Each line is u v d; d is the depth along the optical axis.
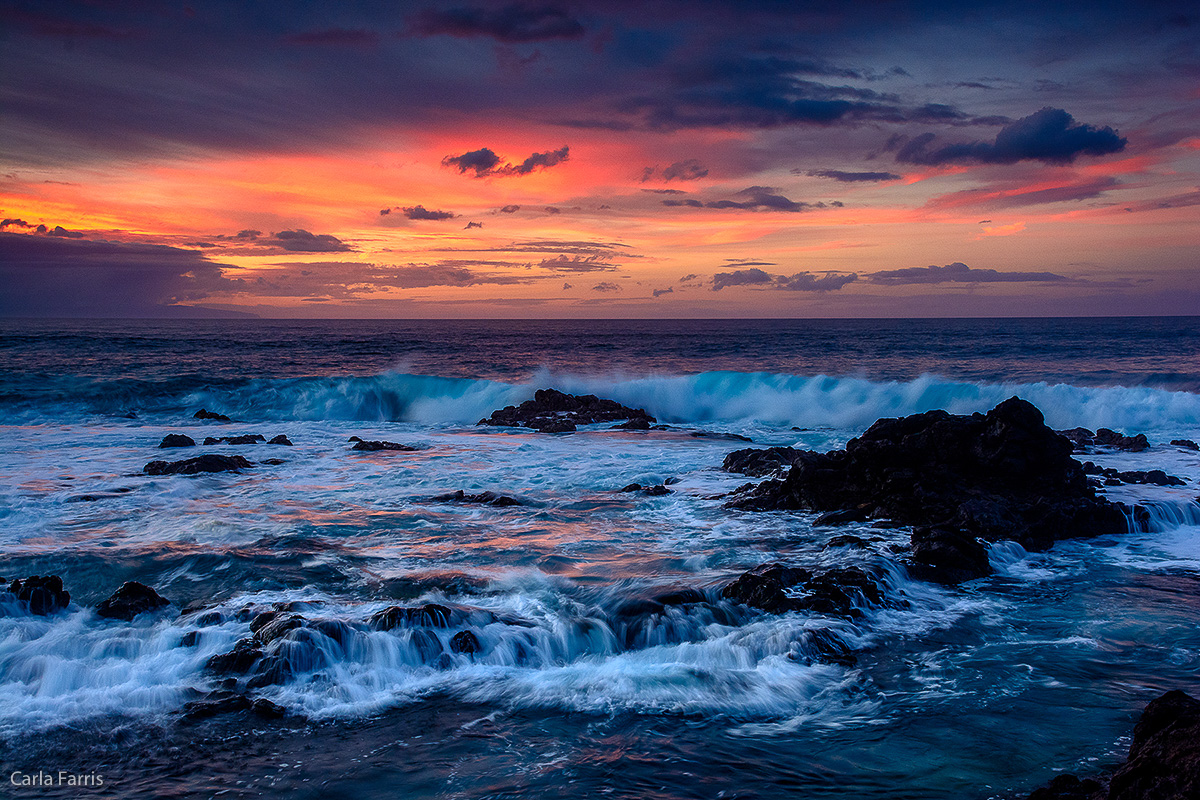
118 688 7.00
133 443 21.81
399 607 8.30
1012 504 13.76
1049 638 8.66
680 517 14.16
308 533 12.30
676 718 6.65
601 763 5.86
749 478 17.81
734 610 9.11
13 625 8.08
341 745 6.15
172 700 6.85
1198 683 7.37
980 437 14.99
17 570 10.05
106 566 10.34
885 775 5.69
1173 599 10.07
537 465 19.39
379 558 11.04
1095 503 13.97
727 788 5.49
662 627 8.58
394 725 6.51
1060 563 11.89
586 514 14.23
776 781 5.60
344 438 24.34
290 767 5.79
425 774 5.69
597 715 6.71
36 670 7.16
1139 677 7.54
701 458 20.62
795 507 14.93
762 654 8.00
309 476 17.41
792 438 25.69
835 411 32.56
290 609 8.66
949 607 9.78
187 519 13.07
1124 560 12.03
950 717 6.67
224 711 6.68
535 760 5.91
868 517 14.01
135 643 7.80
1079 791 5.13
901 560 11.34
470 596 9.47
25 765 5.75
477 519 13.62
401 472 18.09
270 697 6.95
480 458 20.33
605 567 10.79
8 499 14.21
